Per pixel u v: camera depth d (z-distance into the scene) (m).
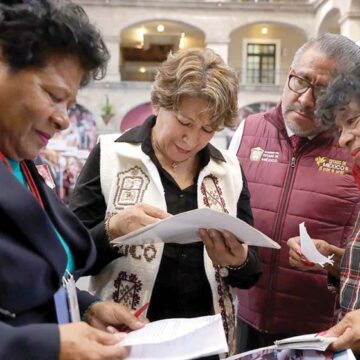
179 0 17.77
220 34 18.05
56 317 0.92
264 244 1.17
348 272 1.33
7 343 0.75
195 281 1.39
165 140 1.34
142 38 21.16
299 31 19.12
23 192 0.85
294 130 1.78
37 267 0.85
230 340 1.42
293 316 1.85
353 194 1.77
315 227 1.78
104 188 1.39
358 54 1.63
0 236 0.82
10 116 0.83
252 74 20.28
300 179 1.82
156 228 1.12
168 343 0.92
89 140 16.67
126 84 16.88
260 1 18.39
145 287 1.34
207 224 1.18
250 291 1.92
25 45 0.79
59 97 0.85
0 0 0.81
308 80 1.65
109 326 1.13
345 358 1.04
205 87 1.24
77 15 0.86
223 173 1.47
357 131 1.23
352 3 14.84
